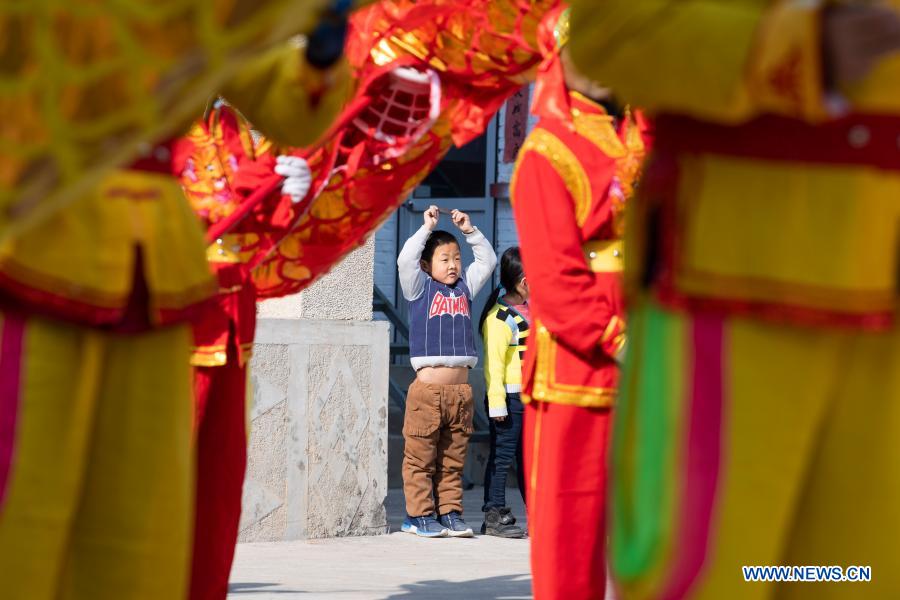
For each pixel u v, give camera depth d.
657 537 3.17
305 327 11.31
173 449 3.77
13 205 2.76
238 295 6.29
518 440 12.81
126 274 3.58
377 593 8.91
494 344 12.74
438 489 12.48
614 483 3.37
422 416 12.31
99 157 2.76
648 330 3.29
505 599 8.84
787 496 3.15
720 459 3.12
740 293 3.12
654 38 3.05
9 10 2.62
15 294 3.42
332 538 11.61
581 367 5.97
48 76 2.66
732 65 2.95
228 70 2.74
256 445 11.06
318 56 4.04
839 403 3.19
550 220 5.90
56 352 3.48
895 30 2.84
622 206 5.92
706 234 3.17
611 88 3.34
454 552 11.31
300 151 6.12
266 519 11.16
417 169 6.45
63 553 3.60
